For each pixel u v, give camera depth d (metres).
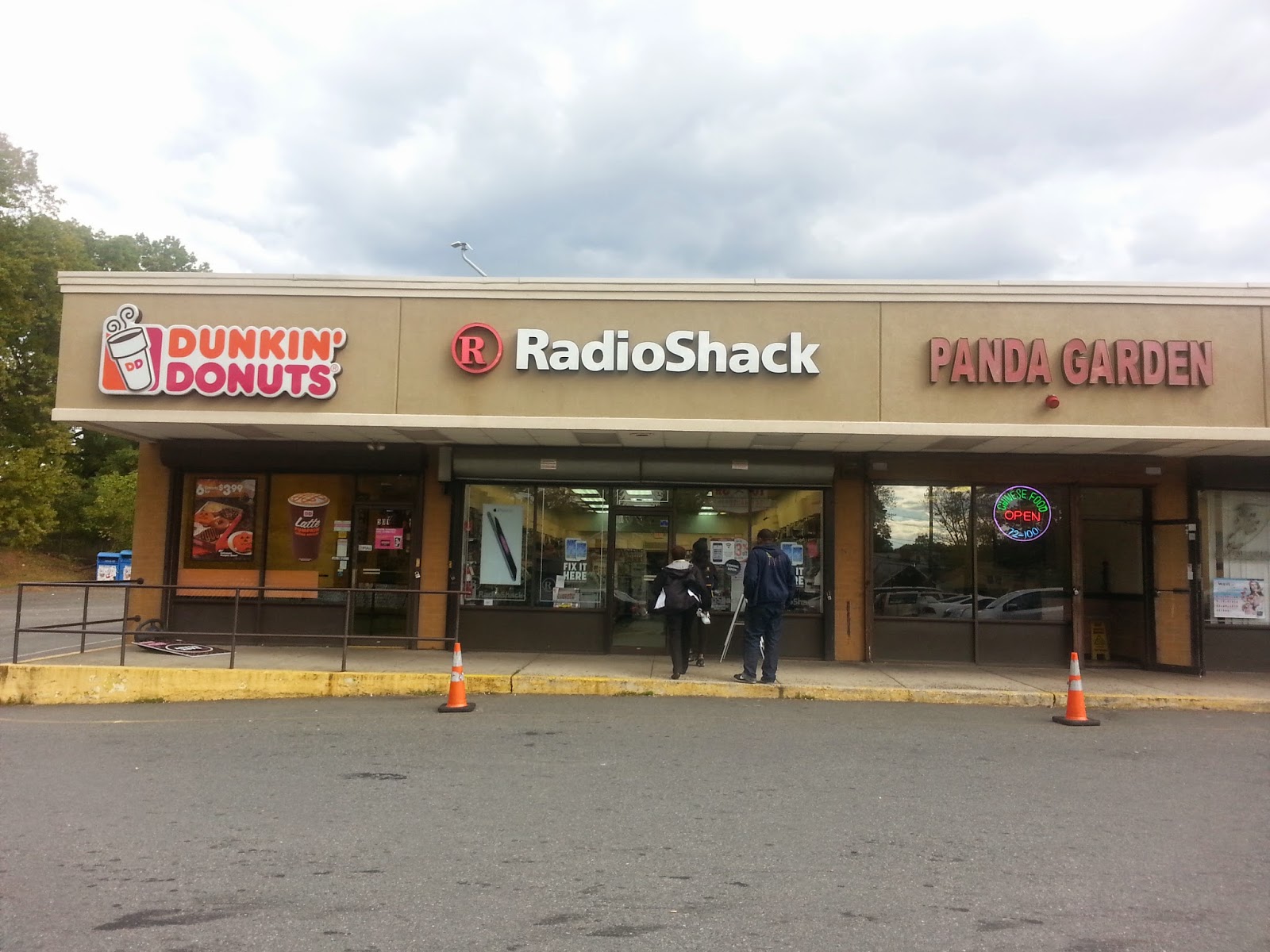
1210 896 4.64
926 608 12.97
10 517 35.00
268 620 13.43
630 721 9.05
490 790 6.49
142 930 4.11
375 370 11.67
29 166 36.00
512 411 11.57
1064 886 4.77
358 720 9.04
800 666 12.35
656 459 12.94
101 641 14.48
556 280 11.70
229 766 7.18
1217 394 11.18
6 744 7.98
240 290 11.77
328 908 4.38
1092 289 11.34
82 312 11.83
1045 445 12.00
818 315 11.54
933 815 6.02
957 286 11.46
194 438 13.21
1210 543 12.91
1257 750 8.12
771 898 4.57
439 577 13.32
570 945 4.00
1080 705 9.30
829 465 12.83
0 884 4.67
